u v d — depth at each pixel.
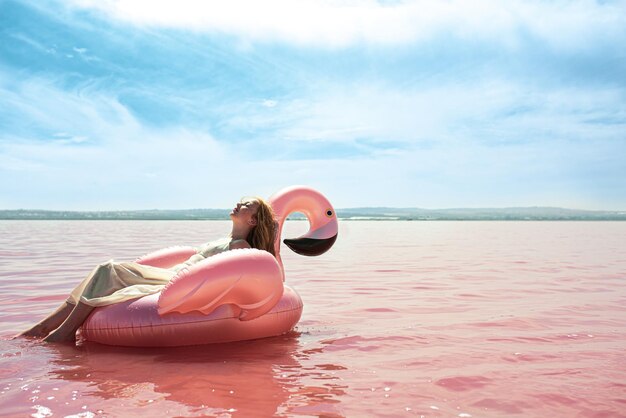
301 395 2.42
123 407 2.23
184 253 4.38
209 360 3.03
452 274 7.57
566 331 3.85
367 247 13.52
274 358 3.09
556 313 4.57
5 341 3.44
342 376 2.73
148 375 2.71
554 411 2.24
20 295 5.44
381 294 5.70
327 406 2.28
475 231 24.88
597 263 9.21
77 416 2.12
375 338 3.63
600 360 3.04
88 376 2.68
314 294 5.70
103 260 9.02
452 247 13.55
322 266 8.75
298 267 8.59
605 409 2.27
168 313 3.27
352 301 5.25
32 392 2.41
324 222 4.67
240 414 2.17
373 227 31.70
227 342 3.50
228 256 3.29
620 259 10.04
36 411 2.17
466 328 3.96
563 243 15.30
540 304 5.06
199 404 2.28
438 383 2.61
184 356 3.12
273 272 3.37
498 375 2.74
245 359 3.06
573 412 2.23
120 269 3.56
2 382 2.56
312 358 3.09
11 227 27.11
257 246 3.84
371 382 2.62
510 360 3.04
